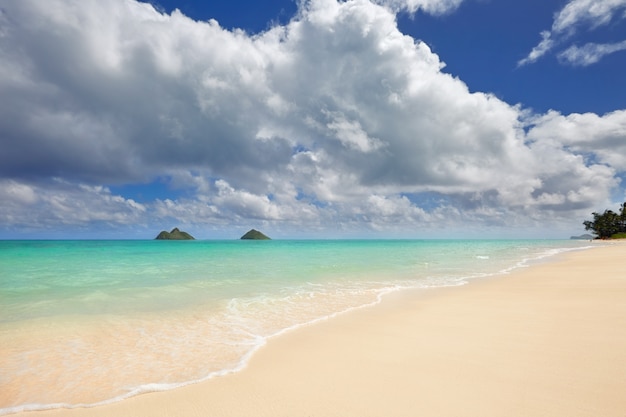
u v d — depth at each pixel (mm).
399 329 8242
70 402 4832
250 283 17016
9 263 27641
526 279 17469
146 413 4488
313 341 7469
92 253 42438
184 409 4555
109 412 4535
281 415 4270
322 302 12180
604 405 4059
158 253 43906
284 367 5926
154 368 6043
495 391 4566
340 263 29516
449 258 36688
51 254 39562
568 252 47031
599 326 7660
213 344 7391
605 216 136000
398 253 47781
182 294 13789
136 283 16734
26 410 4621
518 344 6551
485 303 11141
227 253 45375
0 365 6215
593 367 5246
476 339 7031
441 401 4371
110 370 5973
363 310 10758
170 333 8289
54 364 6262
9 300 12383
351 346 7000
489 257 38062
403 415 4062
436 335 7520
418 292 14125
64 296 13164
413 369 5535
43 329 8602
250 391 5008
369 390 4828
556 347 6277
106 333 8289
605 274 18156
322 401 4578
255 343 7422
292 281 17844
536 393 4453
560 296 11883
